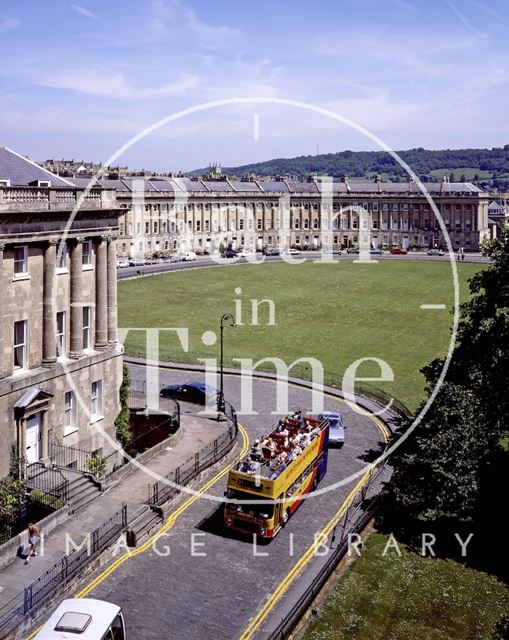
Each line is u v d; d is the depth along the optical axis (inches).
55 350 1626.5
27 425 1557.6
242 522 1386.6
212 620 1120.8
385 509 1556.3
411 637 1114.7
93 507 1448.1
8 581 1159.0
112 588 1198.9
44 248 1588.3
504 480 1582.2
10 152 1732.3
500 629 1066.1
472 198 7244.1
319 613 1163.3
